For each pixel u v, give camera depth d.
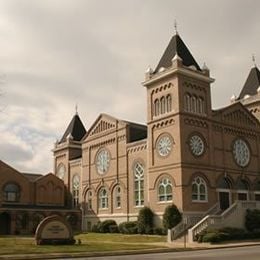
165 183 55.91
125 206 63.59
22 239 48.03
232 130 62.31
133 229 56.75
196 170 55.56
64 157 82.38
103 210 68.69
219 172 58.75
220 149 59.84
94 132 73.44
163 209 55.22
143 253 33.12
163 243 44.91
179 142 54.69
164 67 59.16
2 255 29.66
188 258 26.31
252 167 64.12
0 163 73.50
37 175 85.69
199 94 58.62
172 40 60.47
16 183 74.62
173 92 56.75
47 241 38.91
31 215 70.12
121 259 26.69
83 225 72.94
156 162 57.81
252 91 71.12
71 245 38.47
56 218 39.75
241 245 41.38
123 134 66.00
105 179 69.00
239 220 52.38
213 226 49.38
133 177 62.75
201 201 55.06
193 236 46.22
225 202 58.97
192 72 57.56
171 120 56.41
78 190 76.75
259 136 66.56
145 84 60.47
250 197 62.66
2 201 72.50
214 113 60.16
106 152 69.62
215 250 35.84
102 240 50.38
